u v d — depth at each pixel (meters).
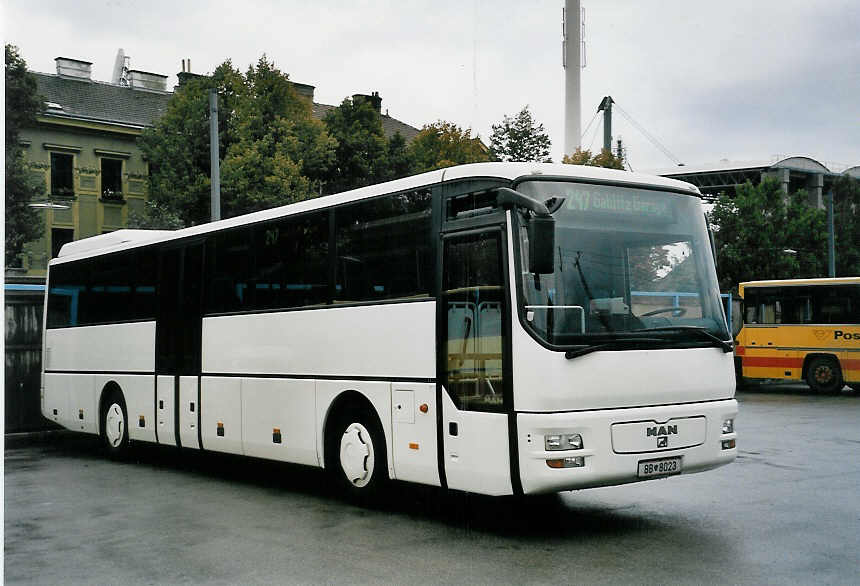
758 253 45.16
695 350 8.11
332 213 9.85
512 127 36.09
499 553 7.21
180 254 12.55
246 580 6.54
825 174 77.69
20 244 33.91
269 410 10.65
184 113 37.53
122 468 13.04
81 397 14.84
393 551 7.35
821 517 8.48
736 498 9.52
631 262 8.04
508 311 7.57
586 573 6.52
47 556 7.50
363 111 39.75
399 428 8.71
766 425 17.31
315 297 10.01
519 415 7.42
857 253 53.62
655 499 9.53
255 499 10.12
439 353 8.25
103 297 14.41
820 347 25.17
